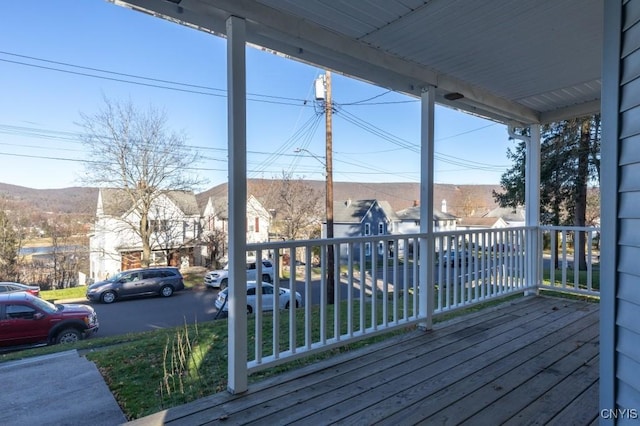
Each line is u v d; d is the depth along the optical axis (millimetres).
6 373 3004
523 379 2211
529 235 4547
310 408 1916
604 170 1319
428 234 3260
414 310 3234
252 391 2119
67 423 2160
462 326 3311
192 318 10203
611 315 1299
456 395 2025
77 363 3201
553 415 1805
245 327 2148
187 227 18844
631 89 1211
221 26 2230
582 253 10805
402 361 2516
